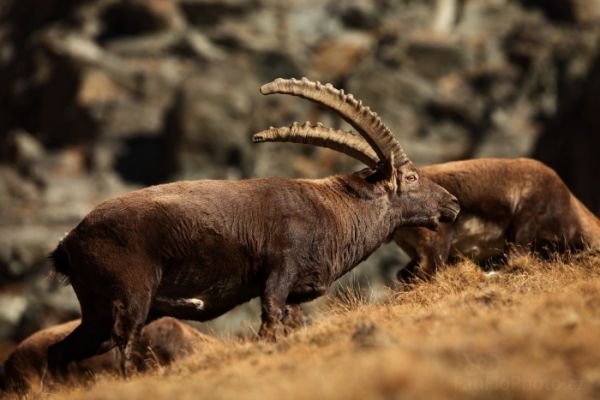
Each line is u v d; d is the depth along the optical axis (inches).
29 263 4485.7
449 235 1561.3
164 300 1227.9
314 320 1296.8
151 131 5861.2
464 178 1587.1
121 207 1194.6
